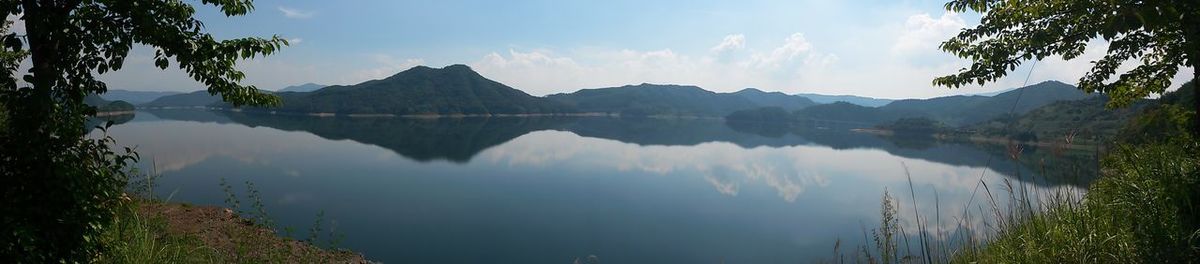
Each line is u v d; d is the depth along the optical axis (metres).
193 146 49.50
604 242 18.62
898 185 34.34
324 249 7.10
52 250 3.32
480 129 114.50
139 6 3.58
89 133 3.63
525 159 51.28
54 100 3.47
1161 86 5.59
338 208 23.09
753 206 26.55
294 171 35.84
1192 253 3.02
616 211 24.61
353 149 55.88
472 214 23.05
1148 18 3.05
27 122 3.27
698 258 16.86
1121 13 3.22
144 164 29.66
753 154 65.69
